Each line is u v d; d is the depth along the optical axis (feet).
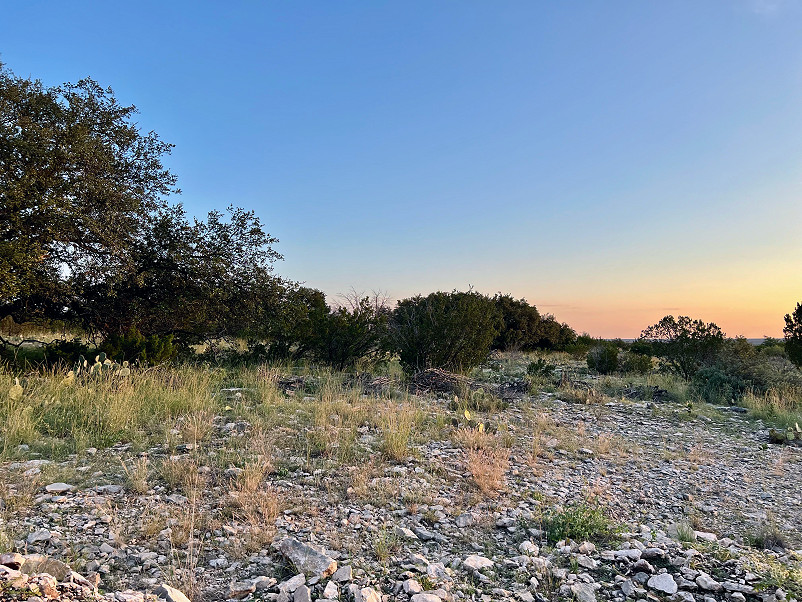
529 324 97.76
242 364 45.93
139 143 45.98
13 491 15.98
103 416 23.99
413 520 15.79
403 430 24.85
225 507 15.74
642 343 66.49
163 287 46.88
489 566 13.09
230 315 49.24
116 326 46.39
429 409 32.78
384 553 13.20
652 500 19.02
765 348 74.74
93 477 17.74
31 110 36.63
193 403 27.94
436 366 48.14
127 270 40.40
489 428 28.60
